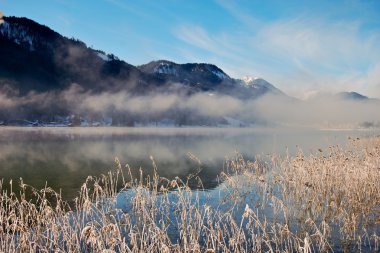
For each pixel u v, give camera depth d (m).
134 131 138.50
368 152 25.48
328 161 23.23
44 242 13.44
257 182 22.45
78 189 23.84
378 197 18.44
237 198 19.80
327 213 16.72
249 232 14.45
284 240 13.27
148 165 36.47
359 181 19.70
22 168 33.66
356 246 12.83
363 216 15.65
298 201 19.22
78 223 14.05
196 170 33.03
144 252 11.47
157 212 17.14
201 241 13.55
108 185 25.09
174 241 13.46
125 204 18.98
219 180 27.22
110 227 11.05
